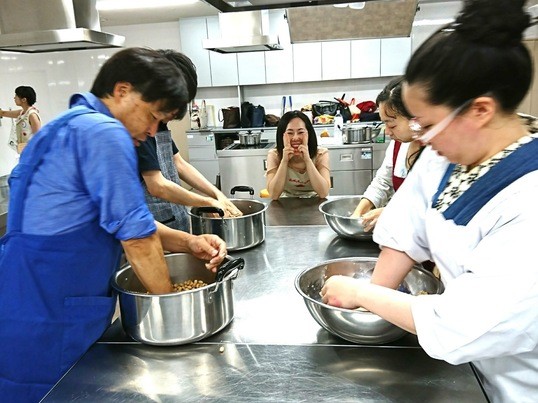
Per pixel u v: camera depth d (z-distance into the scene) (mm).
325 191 2613
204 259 1371
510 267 687
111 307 1159
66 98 6758
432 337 761
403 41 5871
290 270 1519
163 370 989
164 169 2025
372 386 901
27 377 1147
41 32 2199
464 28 658
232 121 6188
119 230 1059
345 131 4664
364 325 967
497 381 870
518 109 718
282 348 1049
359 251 1670
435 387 892
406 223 1044
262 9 2057
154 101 1117
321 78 6133
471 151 759
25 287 1107
